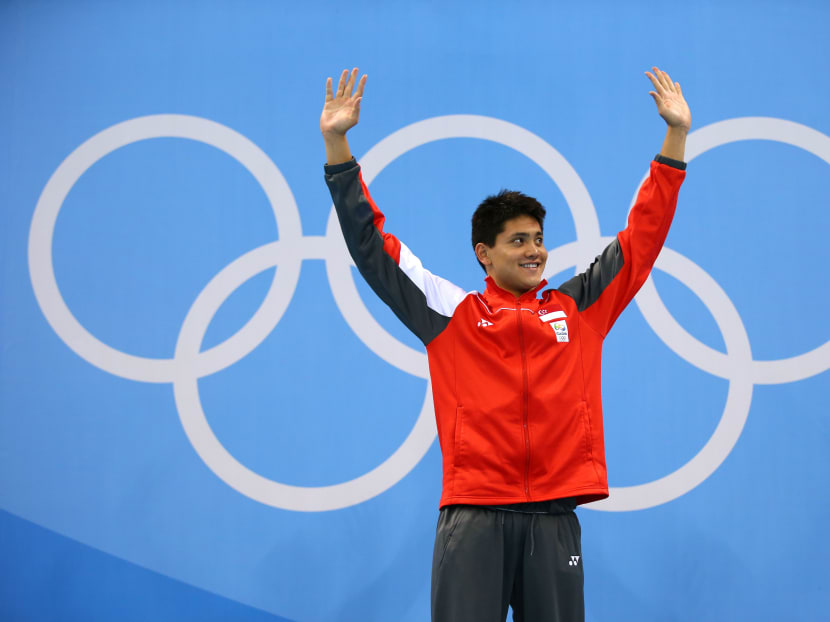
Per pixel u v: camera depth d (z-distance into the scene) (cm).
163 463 1138
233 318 1173
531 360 771
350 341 1170
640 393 1159
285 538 1125
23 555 1115
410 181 1208
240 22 1238
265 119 1217
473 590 723
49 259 1179
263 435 1147
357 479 1139
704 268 1187
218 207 1197
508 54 1236
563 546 745
